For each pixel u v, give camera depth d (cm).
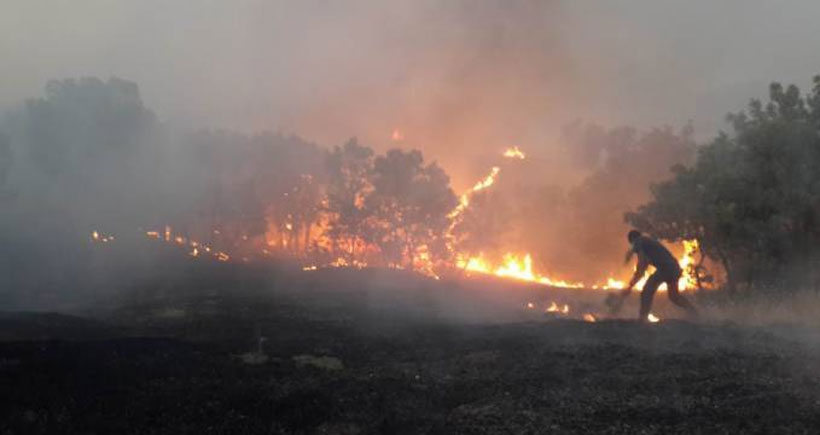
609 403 543
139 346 797
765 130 1442
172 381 643
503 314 1295
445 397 582
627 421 496
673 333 863
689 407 525
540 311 1362
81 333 947
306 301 1517
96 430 499
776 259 1377
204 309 1338
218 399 579
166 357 743
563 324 972
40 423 512
